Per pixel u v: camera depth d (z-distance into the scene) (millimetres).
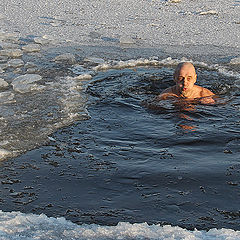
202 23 11000
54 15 11961
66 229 3080
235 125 5051
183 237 2910
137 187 3740
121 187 3752
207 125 5055
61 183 3877
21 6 13008
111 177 3926
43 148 4621
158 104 5703
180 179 3834
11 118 5422
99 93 6301
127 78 7051
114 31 10359
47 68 7668
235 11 12281
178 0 13562
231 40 9484
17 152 4535
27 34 10156
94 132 4969
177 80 5879
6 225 3096
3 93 6273
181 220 3266
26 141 4789
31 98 6125
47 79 7027
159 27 10680
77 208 3467
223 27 10578
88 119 5359
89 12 12305
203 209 3395
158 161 4195
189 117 5297
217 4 13234
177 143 4586
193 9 12625
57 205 3525
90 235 2969
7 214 3297
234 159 4215
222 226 3186
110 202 3533
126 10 12539
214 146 4504
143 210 3404
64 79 7027
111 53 8633
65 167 4172
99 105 5820
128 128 5035
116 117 5398
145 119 5285
